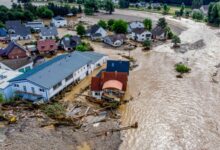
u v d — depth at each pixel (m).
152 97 50.78
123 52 81.12
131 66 67.12
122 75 50.69
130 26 108.69
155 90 53.72
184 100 49.31
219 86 55.03
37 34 110.25
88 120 43.22
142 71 64.38
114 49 84.50
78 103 48.44
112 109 46.53
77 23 129.25
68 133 39.88
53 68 54.28
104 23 111.56
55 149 35.97
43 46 79.31
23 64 62.78
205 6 159.75
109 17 143.75
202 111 45.34
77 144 37.28
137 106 47.53
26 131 40.28
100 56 68.50
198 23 128.38
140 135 39.31
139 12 160.88
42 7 145.12
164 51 81.69
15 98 49.47
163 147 36.59
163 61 71.94
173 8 173.50
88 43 87.75
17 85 50.56
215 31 109.00
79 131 40.41
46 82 48.91
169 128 40.84
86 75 61.84
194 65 68.12
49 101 48.56
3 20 122.19
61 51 82.38
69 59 59.97
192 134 39.25
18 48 76.00
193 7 169.25
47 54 78.69
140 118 43.78
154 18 140.75
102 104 47.47
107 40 91.06
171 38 97.62
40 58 72.12
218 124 41.47
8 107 47.06
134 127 41.25
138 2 185.50
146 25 109.94
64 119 43.06
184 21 134.38
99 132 40.09
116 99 47.81
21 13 126.94
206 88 54.16
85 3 160.12
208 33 105.38
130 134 39.59
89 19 139.38
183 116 44.00
